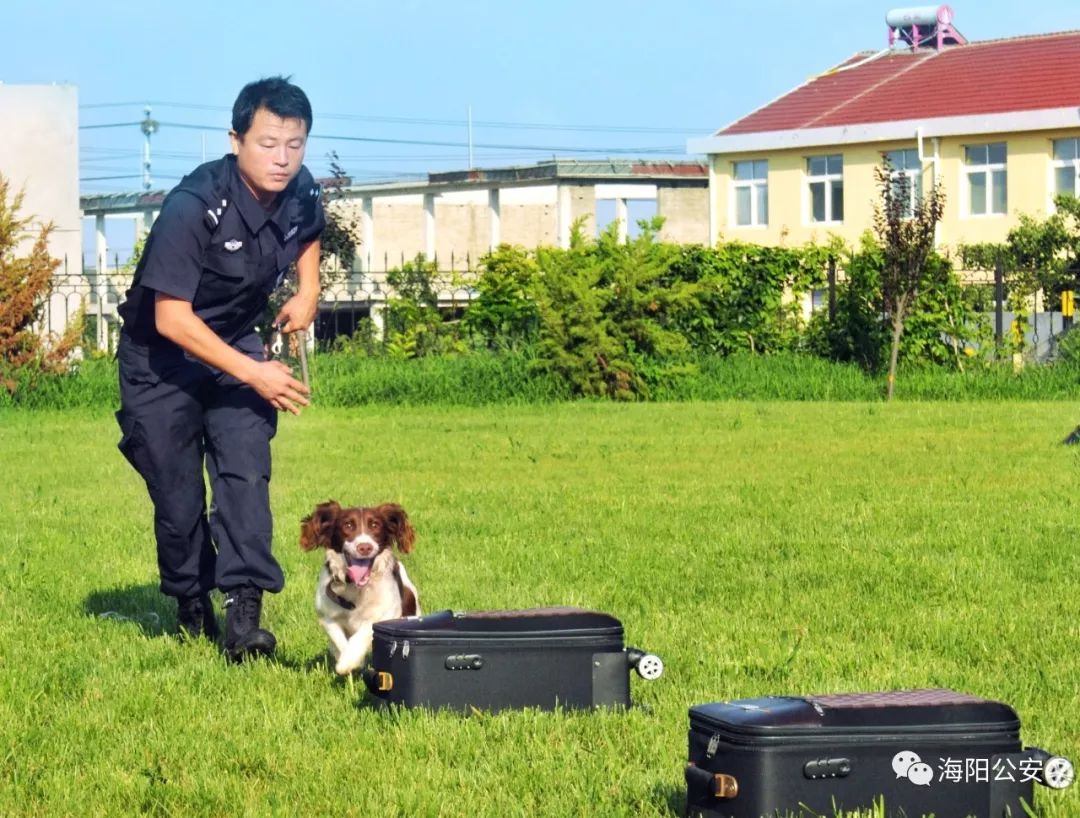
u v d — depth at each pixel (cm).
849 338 2753
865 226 4394
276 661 689
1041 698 611
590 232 5419
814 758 424
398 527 661
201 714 591
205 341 670
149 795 488
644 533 1084
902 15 4941
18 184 3288
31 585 893
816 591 857
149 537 1084
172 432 704
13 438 1848
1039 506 1217
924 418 2114
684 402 2489
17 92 3281
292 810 472
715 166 4722
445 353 2662
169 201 675
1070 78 4294
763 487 1355
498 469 1516
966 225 4206
